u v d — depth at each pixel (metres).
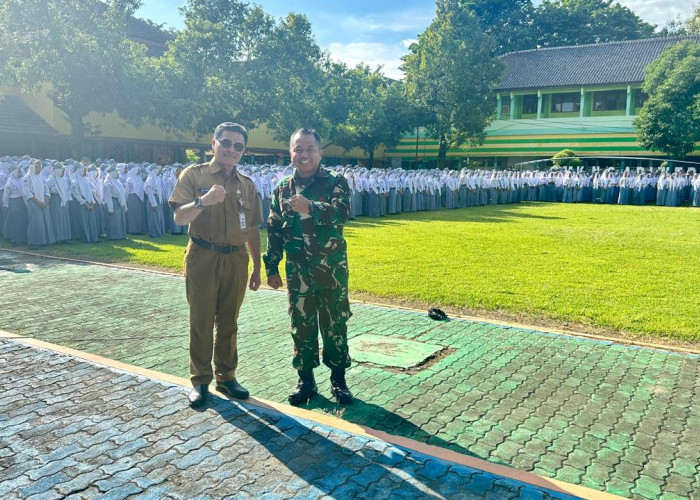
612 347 5.57
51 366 4.51
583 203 30.58
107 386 4.12
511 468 3.11
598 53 42.62
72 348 5.32
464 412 4.03
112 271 9.16
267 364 4.98
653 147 34.38
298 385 4.20
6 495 2.74
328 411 4.02
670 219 19.83
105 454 3.15
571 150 40.88
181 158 29.62
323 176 3.93
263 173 17.06
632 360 5.19
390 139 38.28
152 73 21.64
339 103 31.66
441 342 5.66
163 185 14.28
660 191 28.02
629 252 11.77
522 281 8.54
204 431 3.45
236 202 3.91
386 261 10.14
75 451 3.18
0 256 10.35
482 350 5.44
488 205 28.38
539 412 4.04
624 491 3.04
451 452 3.26
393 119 37.91
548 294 7.67
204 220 3.82
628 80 39.00
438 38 36.88
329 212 3.75
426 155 46.69
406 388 4.46
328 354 4.12
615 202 30.27
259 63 26.72
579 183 30.78
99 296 7.42
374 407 4.10
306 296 4.01
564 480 3.14
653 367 5.01
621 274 9.28
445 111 37.81
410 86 38.62
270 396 4.28
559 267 9.84
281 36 27.38
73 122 21.31
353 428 3.54
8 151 23.20
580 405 4.17
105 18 20.22
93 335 5.73
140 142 27.09
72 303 7.02
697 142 36.41
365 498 2.78
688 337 5.88
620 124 40.03
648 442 3.61
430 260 10.34
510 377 4.73
